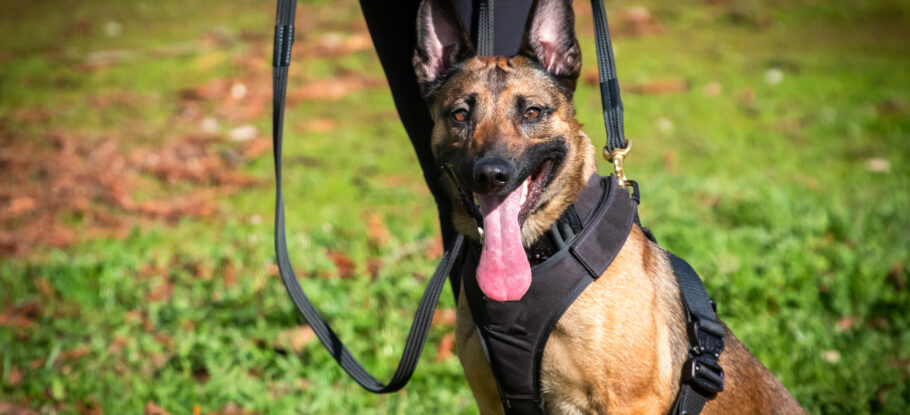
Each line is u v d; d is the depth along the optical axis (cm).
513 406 327
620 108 332
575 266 307
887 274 582
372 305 565
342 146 985
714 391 317
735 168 873
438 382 475
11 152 960
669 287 337
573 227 316
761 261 609
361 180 869
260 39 1427
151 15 1628
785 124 1009
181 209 795
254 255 652
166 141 999
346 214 773
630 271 318
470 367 341
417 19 346
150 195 843
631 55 1288
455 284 367
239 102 1146
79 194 838
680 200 759
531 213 316
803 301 547
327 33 1463
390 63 371
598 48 331
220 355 500
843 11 1522
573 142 333
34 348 522
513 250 308
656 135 979
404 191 832
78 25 1578
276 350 521
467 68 339
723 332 326
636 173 852
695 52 1309
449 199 374
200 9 1659
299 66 1291
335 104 1141
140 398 462
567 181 324
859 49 1323
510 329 309
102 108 1129
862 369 471
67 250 700
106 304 584
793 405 352
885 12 1514
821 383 461
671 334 327
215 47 1388
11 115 1099
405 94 374
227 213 788
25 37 1517
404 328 533
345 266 631
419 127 377
